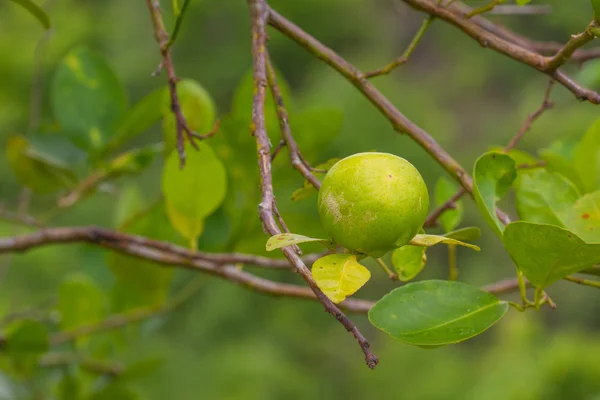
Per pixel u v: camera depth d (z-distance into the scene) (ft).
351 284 2.78
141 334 4.42
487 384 7.74
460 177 3.17
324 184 2.87
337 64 3.26
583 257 2.94
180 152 3.26
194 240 3.55
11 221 3.89
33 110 4.04
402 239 2.85
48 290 13.24
